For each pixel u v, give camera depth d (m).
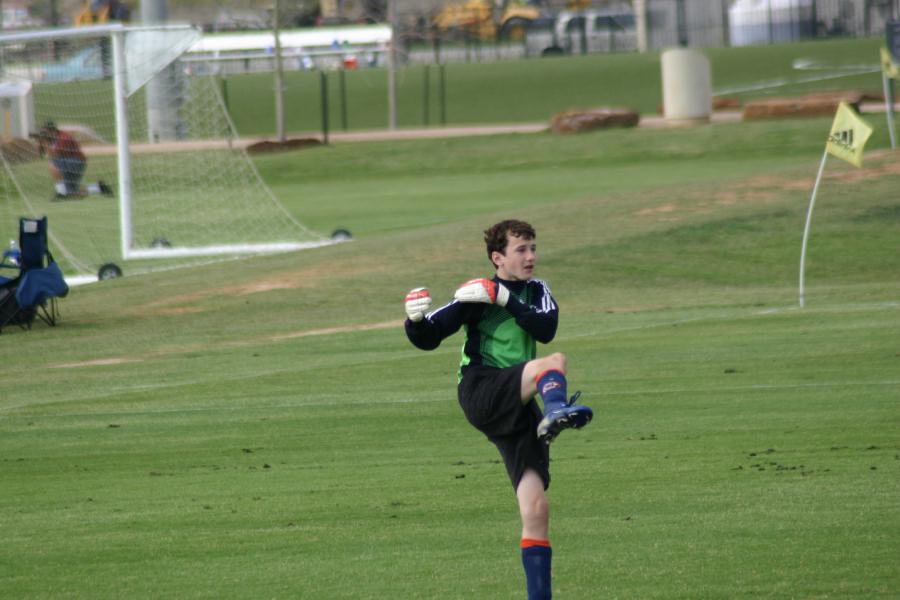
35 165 160.62
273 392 49.50
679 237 89.94
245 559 26.36
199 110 181.12
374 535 27.97
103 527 29.53
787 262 83.62
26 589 24.62
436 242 93.69
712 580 23.36
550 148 174.38
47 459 38.47
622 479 32.50
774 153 159.50
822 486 30.45
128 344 65.25
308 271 86.88
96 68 134.00
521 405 21.89
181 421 44.16
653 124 188.50
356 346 61.25
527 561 21.28
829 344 53.59
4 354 63.38
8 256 83.50
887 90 120.94
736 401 43.06
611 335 60.25
